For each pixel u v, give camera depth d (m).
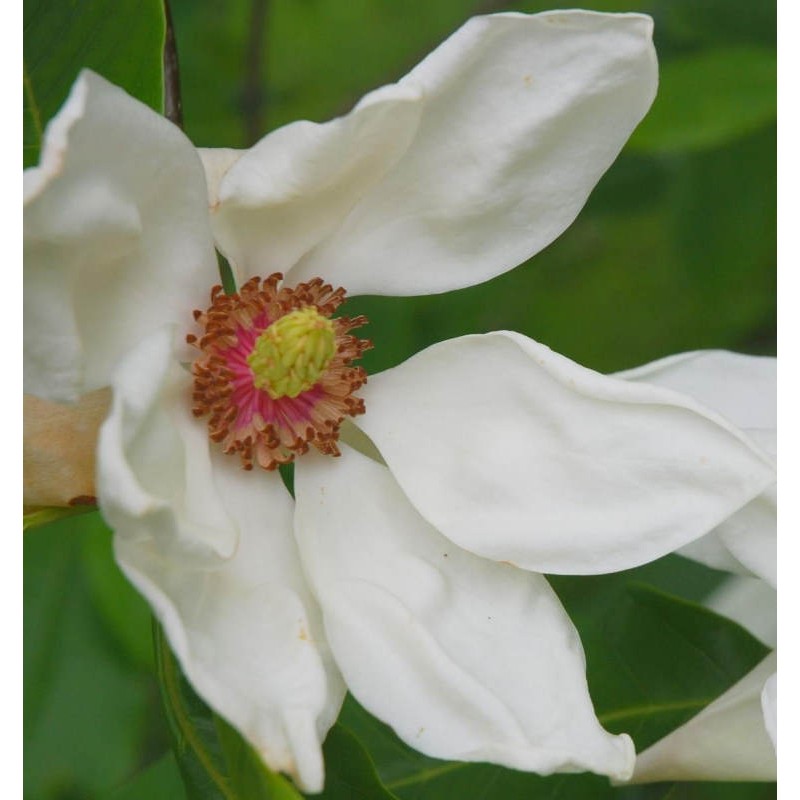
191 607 0.45
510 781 0.53
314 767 0.43
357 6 0.70
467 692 0.46
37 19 0.49
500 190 0.49
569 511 0.48
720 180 0.66
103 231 0.45
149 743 0.62
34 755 0.62
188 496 0.47
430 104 0.48
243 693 0.44
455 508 0.49
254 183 0.47
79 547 0.62
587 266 0.68
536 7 0.66
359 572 0.48
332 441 0.50
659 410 0.47
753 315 0.66
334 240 0.50
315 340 0.49
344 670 0.46
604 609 0.57
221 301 0.49
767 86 0.61
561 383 0.48
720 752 0.49
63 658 0.62
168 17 0.51
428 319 0.65
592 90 0.48
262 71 0.65
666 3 0.65
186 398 0.49
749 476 0.46
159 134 0.45
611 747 0.46
